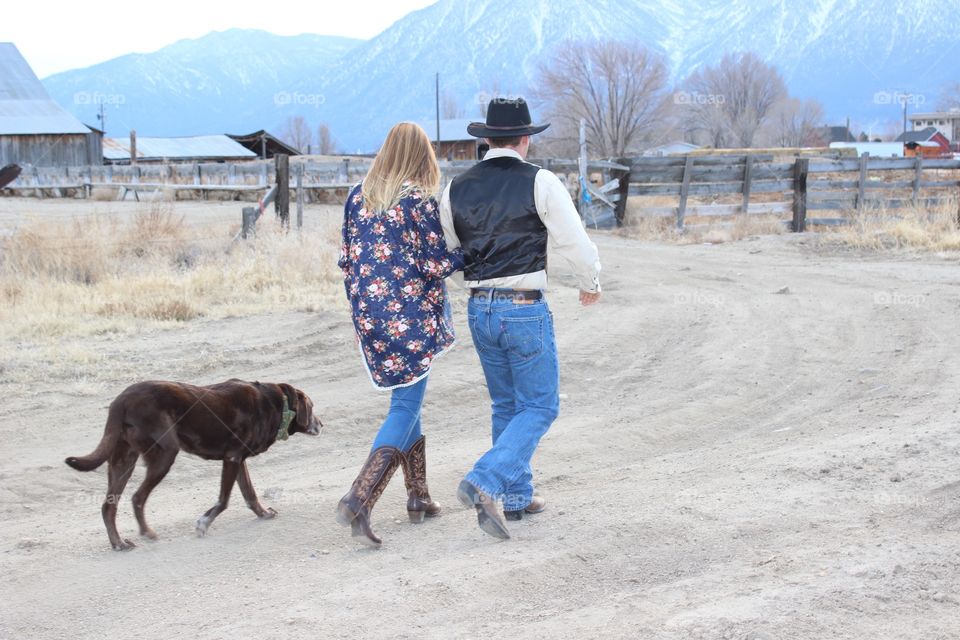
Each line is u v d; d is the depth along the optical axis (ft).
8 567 14.61
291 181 97.76
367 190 14.51
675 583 12.62
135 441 14.76
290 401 16.61
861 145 245.45
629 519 15.34
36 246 45.83
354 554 14.67
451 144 219.41
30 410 24.80
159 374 28.58
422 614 11.98
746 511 15.48
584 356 31.73
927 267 48.78
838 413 24.13
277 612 12.30
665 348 32.89
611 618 11.48
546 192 13.96
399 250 14.32
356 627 11.66
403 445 14.76
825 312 37.60
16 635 12.07
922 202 71.00
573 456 21.75
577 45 182.19
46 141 149.28
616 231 71.05
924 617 11.14
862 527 14.51
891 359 29.58
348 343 32.96
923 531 14.28
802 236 63.72
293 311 38.34
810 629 10.84
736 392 27.25
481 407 26.71
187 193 108.68
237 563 14.55
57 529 16.83
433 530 15.72
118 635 11.91
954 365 27.96
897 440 19.36
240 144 215.31
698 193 70.54
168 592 13.35
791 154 121.70
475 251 14.37
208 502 18.47
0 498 18.98
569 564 13.51
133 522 17.15
